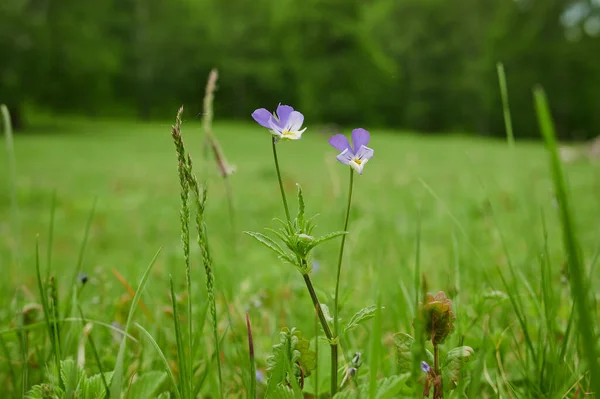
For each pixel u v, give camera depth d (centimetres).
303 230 117
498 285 258
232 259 400
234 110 5619
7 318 235
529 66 5434
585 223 623
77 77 3838
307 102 5709
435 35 6122
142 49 5359
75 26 3766
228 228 638
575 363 160
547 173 1162
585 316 65
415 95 6025
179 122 108
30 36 3494
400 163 1725
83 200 933
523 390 156
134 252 486
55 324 143
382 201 798
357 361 130
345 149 116
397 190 984
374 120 5984
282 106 120
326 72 5703
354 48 5809
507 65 5462
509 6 5516
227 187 226
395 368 160
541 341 167
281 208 771
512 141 185
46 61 3566
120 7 5241
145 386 132
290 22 5681
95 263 448
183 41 5597
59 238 652
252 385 121
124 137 2952
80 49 3762
